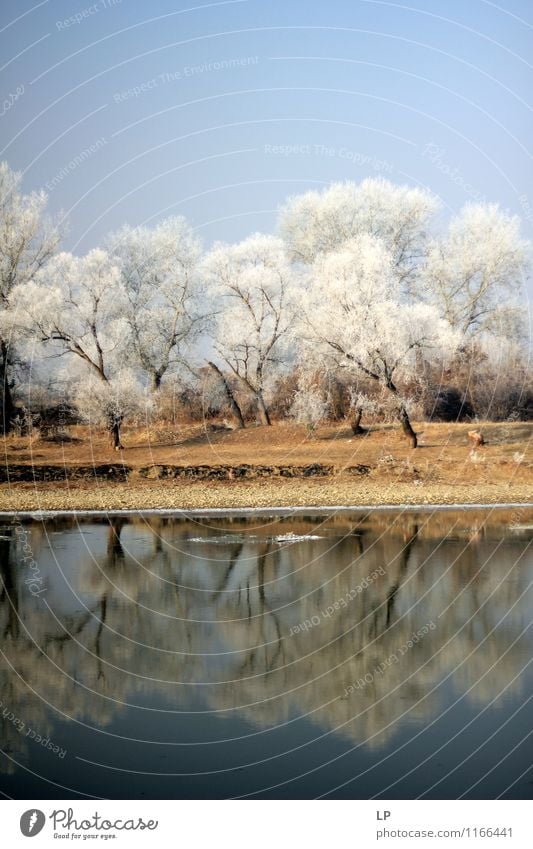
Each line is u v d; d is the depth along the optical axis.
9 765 12.35
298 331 50.81
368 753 12.69
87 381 49.62
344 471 43.44
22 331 50.03
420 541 28.67
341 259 50.44
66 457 46.38
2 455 46.44
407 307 49.03
